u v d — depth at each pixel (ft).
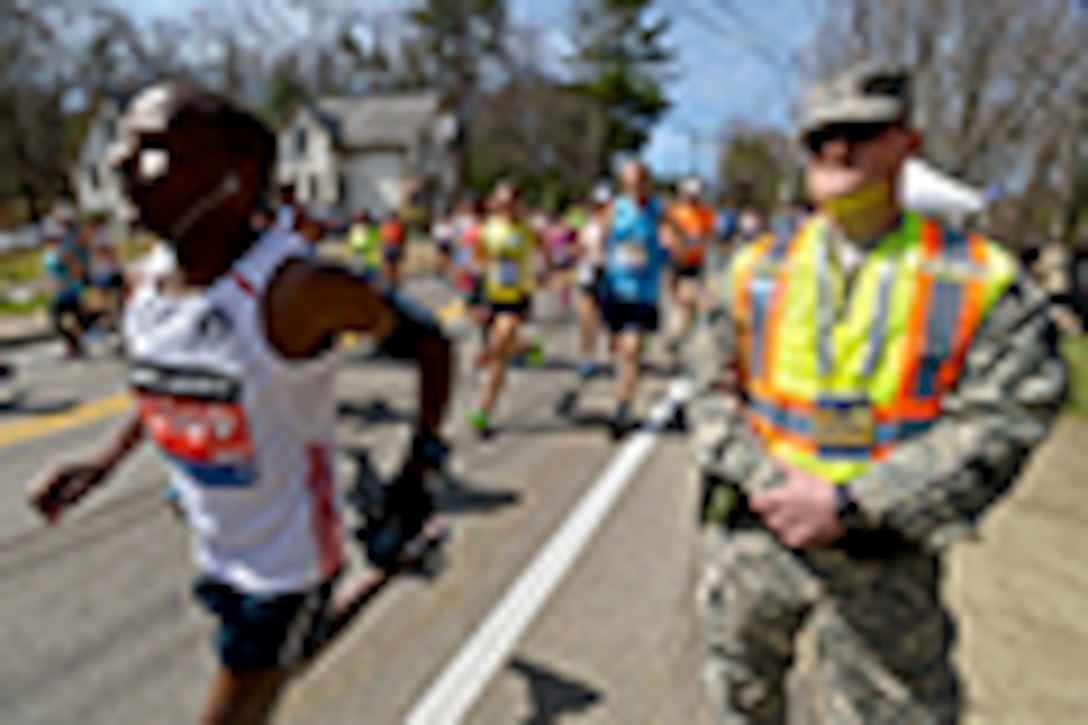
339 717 8.55
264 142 4.81
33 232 80.64
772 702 6.44
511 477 16.43
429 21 149.28
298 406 4.98
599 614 10.80
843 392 5.43
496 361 19.44
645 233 19.10
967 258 5.14
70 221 31.09
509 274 22.81
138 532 13.43
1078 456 18.83
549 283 50.03
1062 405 4.91
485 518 14.14
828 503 5.07
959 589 11.70
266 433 4.86
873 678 5.68
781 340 5.66
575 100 188.85
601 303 20.04
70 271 30.48
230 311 4.61
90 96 112.37
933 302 5.15
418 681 9.23
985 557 12.87
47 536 13.25
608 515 14.34
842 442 5.46
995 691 9.20
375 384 24.44
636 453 18.20
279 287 4.62
